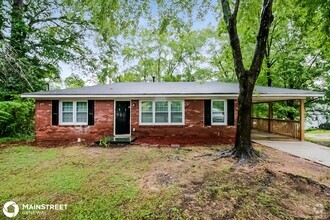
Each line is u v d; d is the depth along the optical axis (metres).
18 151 8.84
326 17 6.79
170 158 7.53
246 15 8.66
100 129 11.71
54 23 16.48
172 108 12.01
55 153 8.45
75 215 4.01
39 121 11.47
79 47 17.17
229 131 11.76
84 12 7.62
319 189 5.01
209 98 11.80
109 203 4.39
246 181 5.38
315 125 22.17
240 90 7.48
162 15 8.13
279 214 4.00
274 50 17.33
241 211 4.07
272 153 8.34
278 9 9.19
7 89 13.39
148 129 12.00
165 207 4.21
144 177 5.71
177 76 28.20
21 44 14.22
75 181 5.47
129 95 11.19
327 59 15.50
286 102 17.28
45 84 15.48
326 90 16.06
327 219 3.87
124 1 7.45
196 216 3.91
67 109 11.64
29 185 5.24
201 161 7.14
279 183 5.28
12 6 14.67
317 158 7.62
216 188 4.93
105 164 6.90
